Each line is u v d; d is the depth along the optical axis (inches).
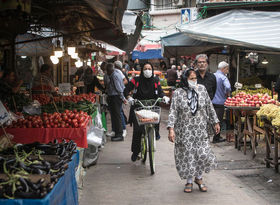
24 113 255.1
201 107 206.4
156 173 254.8
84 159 265.1
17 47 396.2
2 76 241.9
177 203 195.8
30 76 545.6
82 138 204.1
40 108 269.0
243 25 409.7
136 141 276.2
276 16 426.6
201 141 207.6
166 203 195.9
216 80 324.2
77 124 206.5
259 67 592.4
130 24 331.0
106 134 398.6
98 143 233.1
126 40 450.0
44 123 207.6
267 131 266.5
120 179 241.0
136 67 844.0
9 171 119.8
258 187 224.2
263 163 281.4
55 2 234.5
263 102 303.1
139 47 757.9
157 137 282.8
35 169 121.4
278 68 587.5
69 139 202.8
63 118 211.0
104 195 209.5
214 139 361.7
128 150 330.0
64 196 127.2
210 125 212.5
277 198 203.9
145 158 277.9
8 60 280.1
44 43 416.8
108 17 208.7
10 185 107.7
